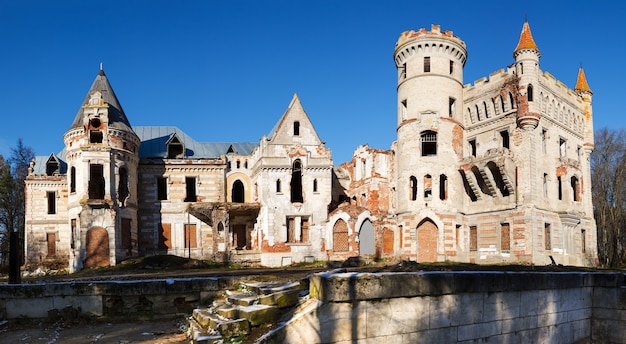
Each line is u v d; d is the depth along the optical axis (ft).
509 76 159.12
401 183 167.32
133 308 63.31
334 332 44.16
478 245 164.66
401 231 164.66
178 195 177.78
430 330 49.11
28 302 61.46
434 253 161.48
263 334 46.16
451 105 170.91
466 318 51.83
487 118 166.30
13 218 226.99
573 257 165.48
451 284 50.44
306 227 163.32
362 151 189.47
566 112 173.47
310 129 167.43
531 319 58.34
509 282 55.52
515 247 152.25
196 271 133.08
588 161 182.29
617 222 204.95
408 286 47.65
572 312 64.75
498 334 54.54
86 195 154.10
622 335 65.46
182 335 53.98
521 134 154.81
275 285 60.03
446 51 168.76
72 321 61.05
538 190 153.69
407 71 170.81
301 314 43.55
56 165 189.06
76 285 62.59
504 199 157.58
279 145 164.25
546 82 162.61
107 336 54.19
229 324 47.16
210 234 178.29
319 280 45.21
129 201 162.71
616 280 66.69
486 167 157.99
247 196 182.09
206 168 180.65
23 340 53.11
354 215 162.61
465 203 169.78
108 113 160.66
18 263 68.54
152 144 187.52
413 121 166.30
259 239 163.32
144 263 149.18
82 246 151.74
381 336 46.19
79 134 157.89
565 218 160.86
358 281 45.06
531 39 156.46
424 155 175.11
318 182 164.96
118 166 160.25
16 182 228.02
